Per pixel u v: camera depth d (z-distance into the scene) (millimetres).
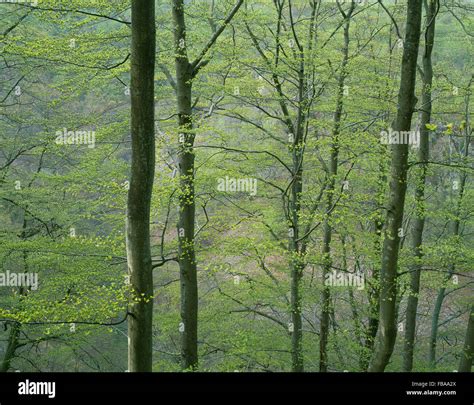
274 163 15102
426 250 11930
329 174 13125
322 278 13391
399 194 8844
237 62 11984
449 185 18219
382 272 9172
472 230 18906
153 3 7078
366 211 13258
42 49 9672
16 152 15797
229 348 13281
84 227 16625
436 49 19734
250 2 13148
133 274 7484
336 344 13438
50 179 12750
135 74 7145
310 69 11867
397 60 15289
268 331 13594
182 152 11133
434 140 19469
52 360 15227
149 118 7277
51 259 11711
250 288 13812
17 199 14039
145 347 7547
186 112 11250
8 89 16188
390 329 9133
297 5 14367
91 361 16938
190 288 11789
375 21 16297
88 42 10070
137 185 7359
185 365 11969
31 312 7203
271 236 15500
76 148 15781
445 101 13992
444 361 18344
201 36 12461
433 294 21938
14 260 13203
